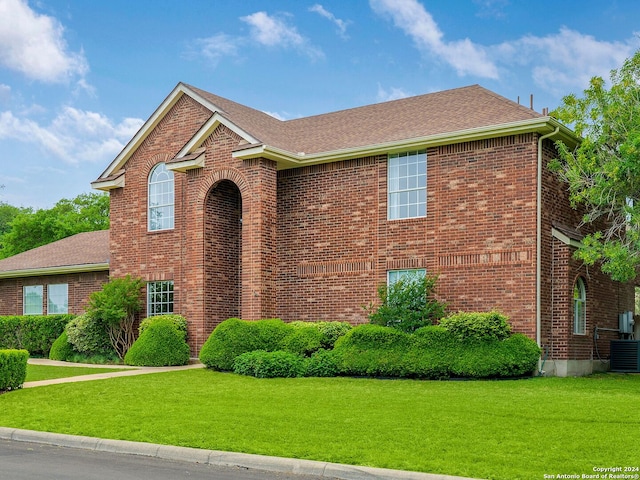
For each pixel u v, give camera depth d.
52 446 11.32
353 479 8.91
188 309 23.84
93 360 24.55
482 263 20.03
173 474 9.18
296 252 23.58
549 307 19.70
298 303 23.38
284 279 23.72
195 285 23.66
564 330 19.64
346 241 22.58
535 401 13.80
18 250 54.16
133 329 25.52
